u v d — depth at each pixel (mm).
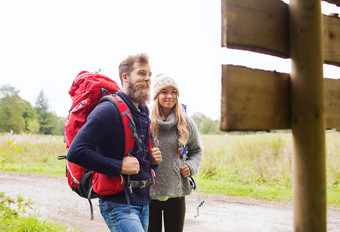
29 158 11359
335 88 1404
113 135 1932
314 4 1205
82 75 2146
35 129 58500
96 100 2041
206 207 5648
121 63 2164
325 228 1184
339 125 1407
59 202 5914
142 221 2105
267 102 1219
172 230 2631
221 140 13539
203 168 8586
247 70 1176
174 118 2604
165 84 2590
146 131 2199
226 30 1104
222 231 4371
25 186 7422
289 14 1263
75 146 1789
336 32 1441
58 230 3867
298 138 1224
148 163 2100
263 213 5246
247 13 1161
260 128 1195
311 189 1184
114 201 1927
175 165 2576
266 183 7328
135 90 2098
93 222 4727
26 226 3672
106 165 1808
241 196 6410
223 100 1123
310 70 1201
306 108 1201
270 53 1244
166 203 2631
